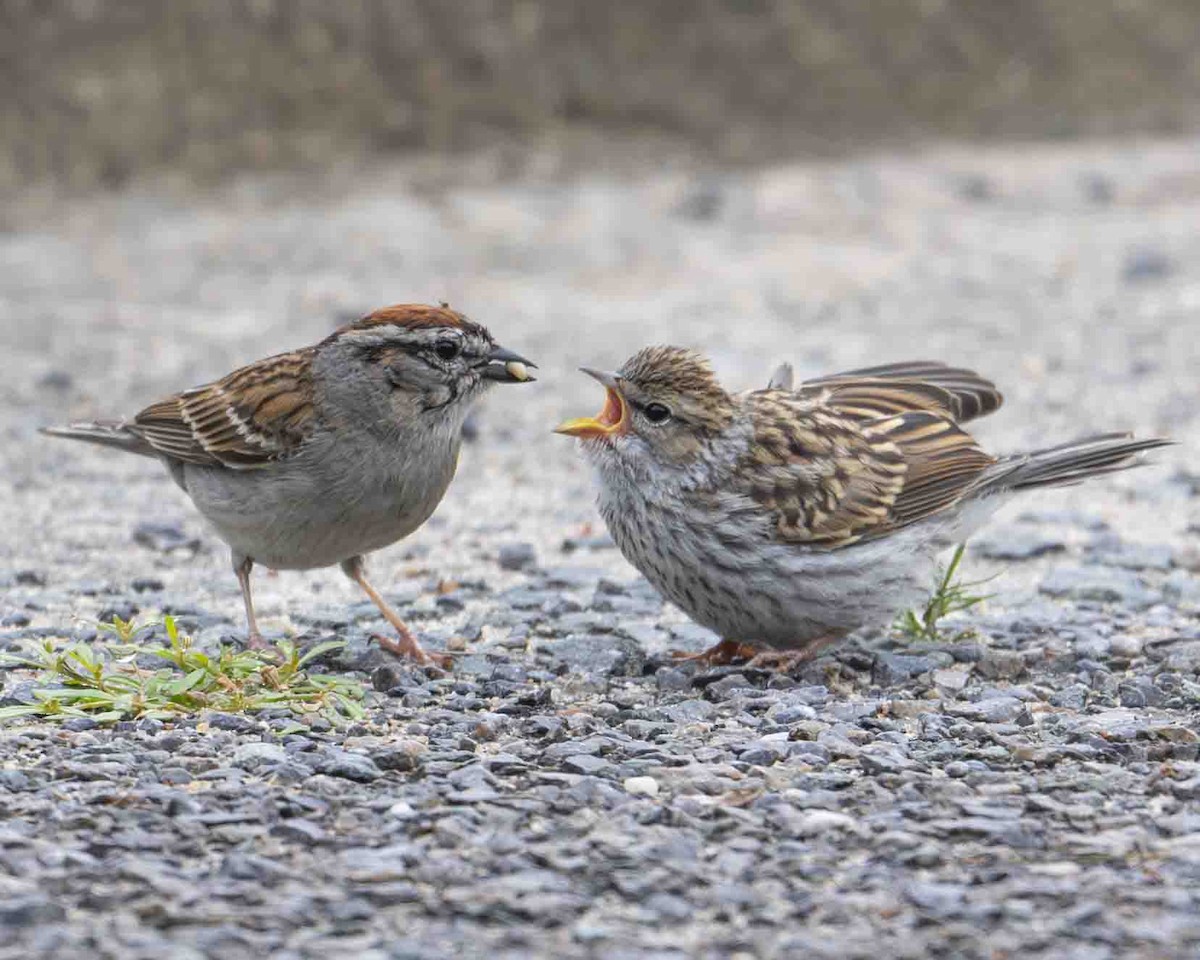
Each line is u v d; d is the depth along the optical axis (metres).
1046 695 10.59
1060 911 7.53
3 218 27.33
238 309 23.34
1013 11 36.44
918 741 9.63
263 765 9.05
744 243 27.56
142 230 27.11
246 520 11.39
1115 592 12.98
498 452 17.66
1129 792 8.84
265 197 28.61
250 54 30.50
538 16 32.59
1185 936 7.28
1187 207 30.72
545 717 9.91
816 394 11.97
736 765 9.19
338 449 11.11
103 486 16.28
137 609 12.38
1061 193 31.41
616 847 8.10
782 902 7.62
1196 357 21.38
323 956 7.05
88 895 7.50
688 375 10.80
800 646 11.32
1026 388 19.95
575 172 30.58
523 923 7.40
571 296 24.48
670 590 11.11
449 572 13.72
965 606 12.22
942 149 33.75
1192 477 16.36
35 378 19.91
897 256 27.23
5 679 10.53
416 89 31.28
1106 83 36.38
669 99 32.72
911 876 7.87
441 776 8.98
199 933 7.20
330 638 11.82
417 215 28.02
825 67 34.19
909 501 11.06
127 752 9.20
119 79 29.64
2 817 8.31
